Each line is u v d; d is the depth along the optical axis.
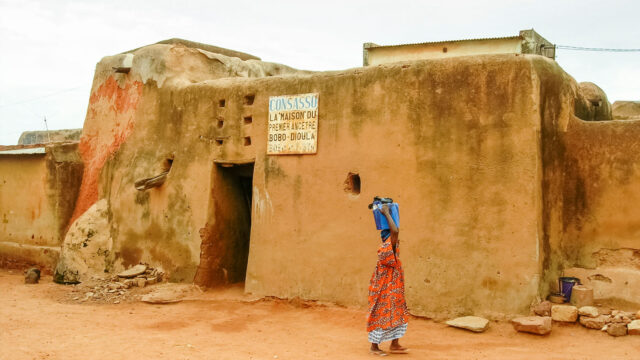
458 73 8.30
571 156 8.44
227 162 10.30
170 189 10.92
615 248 8.05
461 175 8.15
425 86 8.49
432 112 8.41
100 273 11.60
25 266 13.77
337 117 9.19
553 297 7.80
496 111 8.02
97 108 13.11
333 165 9.16
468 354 6.54
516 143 7.86
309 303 9.08
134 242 11.37
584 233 8.27
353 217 8.92
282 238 9.52
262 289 9.62
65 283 11.63
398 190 8.55
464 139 8.18
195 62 12.16
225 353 6.57
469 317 7.77
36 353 6.32
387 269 6.54
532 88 7.86
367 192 8.81
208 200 10.41
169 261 10.76
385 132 8.74
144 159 11.55
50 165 13.55
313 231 9.25
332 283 9.00
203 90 10.78
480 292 7.89
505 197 7.86
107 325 8.02
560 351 6.60
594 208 8.23
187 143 10.84
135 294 10.10
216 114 10.52
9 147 16.31
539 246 7.71
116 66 12.66
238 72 13.34
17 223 14.25
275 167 9.71
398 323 6.46
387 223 6.57
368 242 8.76
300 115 9.53
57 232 13.31
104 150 12.65
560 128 8.47
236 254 11.00
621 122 8.17
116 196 11.91
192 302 9.62
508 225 7.80
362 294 8.73
